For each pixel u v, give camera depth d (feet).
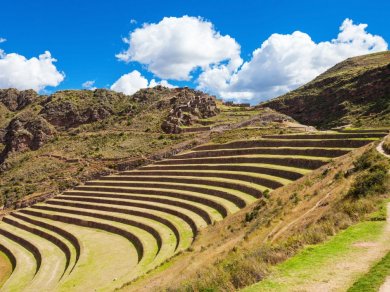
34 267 191.93
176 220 195.00
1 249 228.84
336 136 227.20
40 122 452.76
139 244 183.11
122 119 458.50
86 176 329.31
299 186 159.02
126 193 262.26
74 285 145.18
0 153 455.22
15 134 440.45
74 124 472.03
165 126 399.03
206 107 426.10
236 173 224.12
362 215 74.49
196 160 283.59
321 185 139.54
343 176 130.82
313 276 49.55
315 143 227.20
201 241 151.12
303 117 545.44
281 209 136.05
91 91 541.34
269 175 207.10
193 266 111.34
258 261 58.44
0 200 327.06
